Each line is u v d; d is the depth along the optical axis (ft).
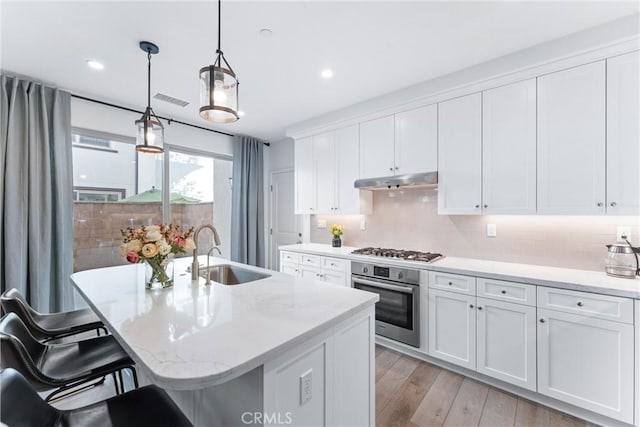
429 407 6.23
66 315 6.48
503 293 6.64
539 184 6.89
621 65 5.94
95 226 10.36
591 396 5.60
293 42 6.75
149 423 3.34
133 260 5.10
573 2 5.42
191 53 7.20
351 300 4.72
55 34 6.41
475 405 6.29
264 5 5.51
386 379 7.26
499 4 5.49
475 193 7.86
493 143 7.56
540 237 7.70
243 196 14.87
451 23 6.06
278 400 3.26
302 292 5.16
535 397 6.39
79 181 9.96
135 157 11.38
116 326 3.70
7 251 8.02
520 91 7.16
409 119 9.19
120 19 5.92
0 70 8.02
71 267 9.37
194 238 6.07
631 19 5.73
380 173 9.91
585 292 5.65
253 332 3.51
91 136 10.09
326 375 3.96
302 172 12.56
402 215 10.51
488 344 6.86
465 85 7.95
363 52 7.18
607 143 6.07
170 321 3.86
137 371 6.43
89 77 8.47
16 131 8.29
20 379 3.09
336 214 11.71
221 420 3.64
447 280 7.52
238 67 7.94
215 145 14.05
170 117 12.07
